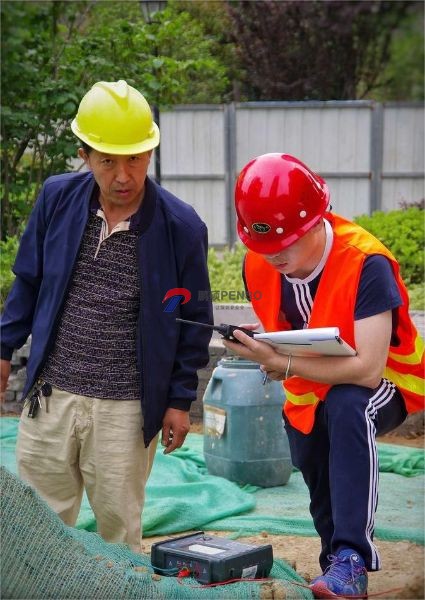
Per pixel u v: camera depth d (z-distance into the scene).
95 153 4.59
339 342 4.18
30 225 4.99
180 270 4.82
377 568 4.37
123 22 12.10
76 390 4.84
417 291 12.38
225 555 4.34
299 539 6.10
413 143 18.78
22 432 5.04
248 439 7.26
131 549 4.94
